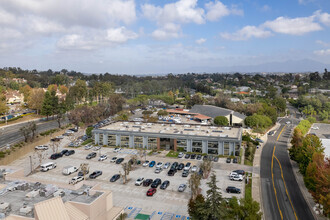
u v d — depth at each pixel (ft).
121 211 174.09
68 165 297.94
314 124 581.53
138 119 555.28
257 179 256.32
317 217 186.80
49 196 159.22
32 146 353.10
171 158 319.47
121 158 310.04
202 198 163.02
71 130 459.73
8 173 195.21
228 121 505.25
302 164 247.70
